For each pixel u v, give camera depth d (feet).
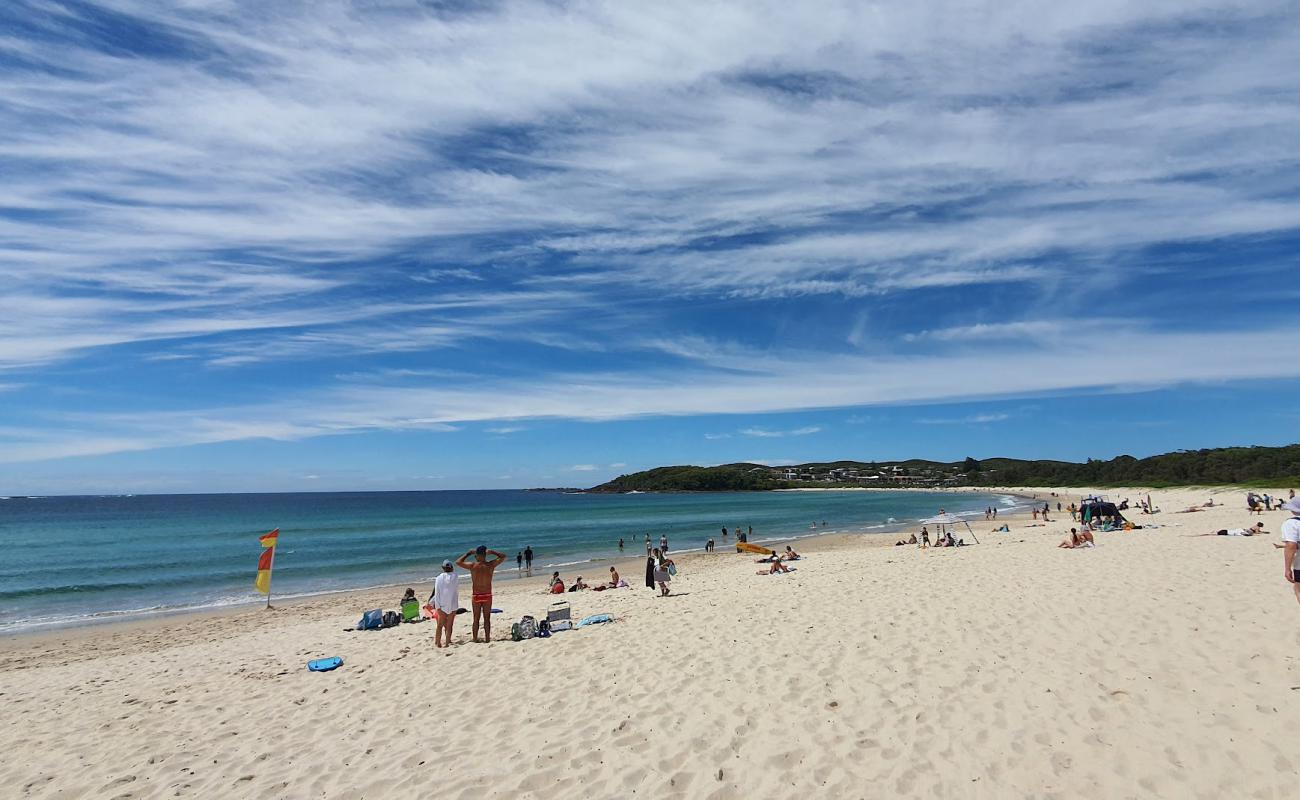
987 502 331.16
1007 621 29.45
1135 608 29.48
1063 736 17.52
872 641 28.19
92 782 20.29
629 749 19.40
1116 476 401.08
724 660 27.71
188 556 126.31
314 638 46.57
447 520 241.76
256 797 18.29
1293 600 28.09
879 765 16.98
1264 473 276.41
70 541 160.56
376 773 19.22
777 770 17.29
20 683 37.24
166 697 30.12
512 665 30.66
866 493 586.45
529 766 18.85
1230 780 14.64
